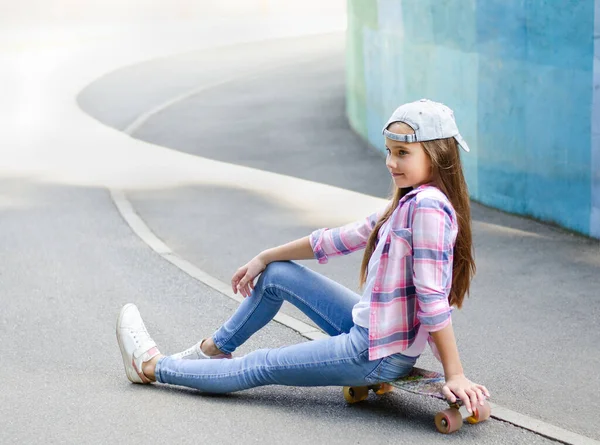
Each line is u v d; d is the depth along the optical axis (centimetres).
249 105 1463
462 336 479
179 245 684
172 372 390
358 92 1188
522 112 733
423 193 334
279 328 487
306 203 819
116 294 560
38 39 2722
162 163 1029
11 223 752
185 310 528
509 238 680
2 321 508
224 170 983
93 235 711
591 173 663
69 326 499
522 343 466
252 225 741
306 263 634
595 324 493
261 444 343
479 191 806
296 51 2231
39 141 1202
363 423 362
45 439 350
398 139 334
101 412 374
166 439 348
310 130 1228
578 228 686
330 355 350
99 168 1004
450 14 833
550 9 685
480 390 334
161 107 1485
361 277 357
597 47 640
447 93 853
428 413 372
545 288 559
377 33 1063
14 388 405
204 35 2759
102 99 1598
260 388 400
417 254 331
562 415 378
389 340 341
